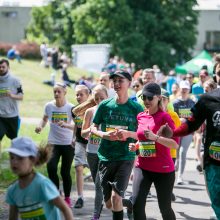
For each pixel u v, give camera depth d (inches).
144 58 4345.5
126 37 4252.0
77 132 658.8
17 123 822.5
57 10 4741.6
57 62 2878.9
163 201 504.1
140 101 692.1
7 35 5561.0
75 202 695.1
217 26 5762.8
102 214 643.5
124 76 520.7
